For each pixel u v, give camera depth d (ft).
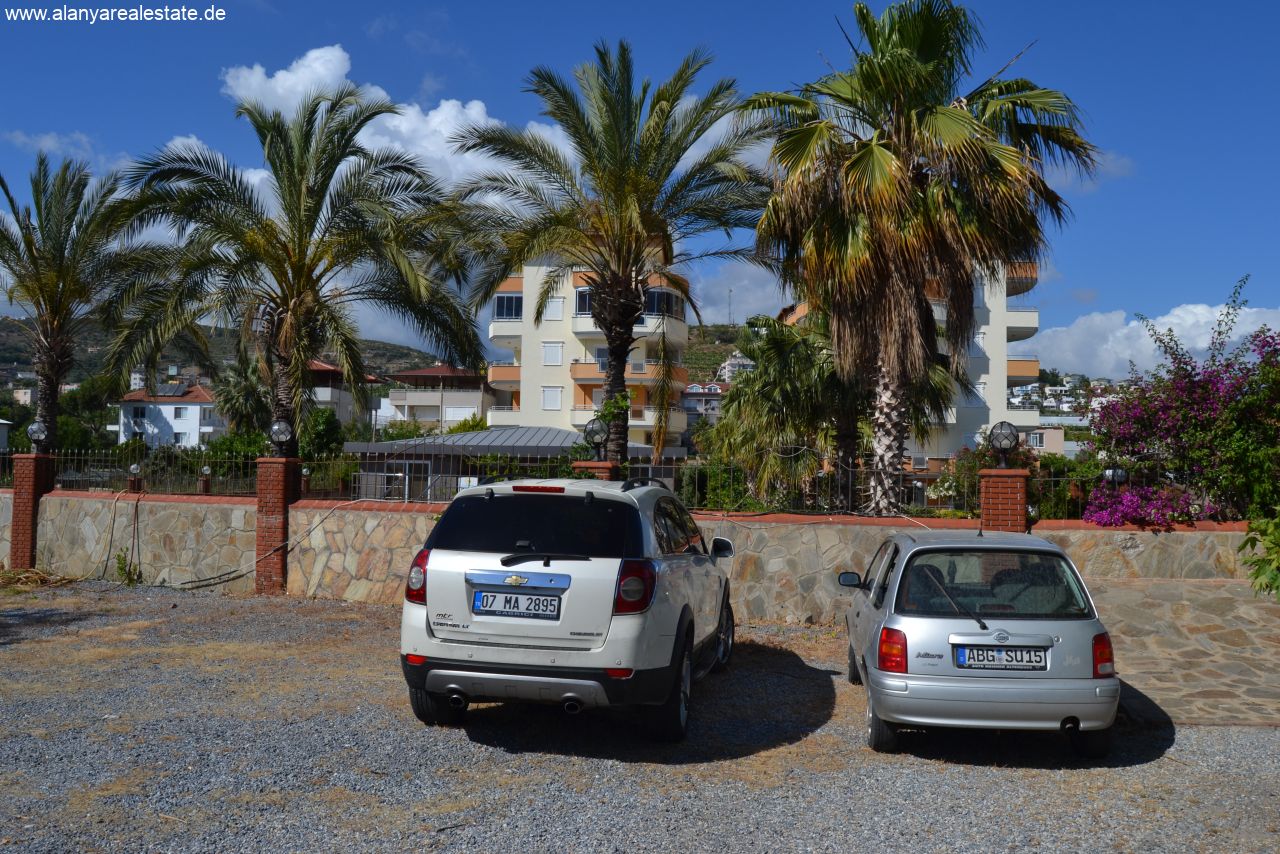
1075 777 18.65
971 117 37.68
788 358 62.28
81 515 47.67
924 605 19.57
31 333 68.59
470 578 19.26
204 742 19.65
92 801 15.98
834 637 33.63
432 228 53.98
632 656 18.58
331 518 41.50
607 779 17.93
